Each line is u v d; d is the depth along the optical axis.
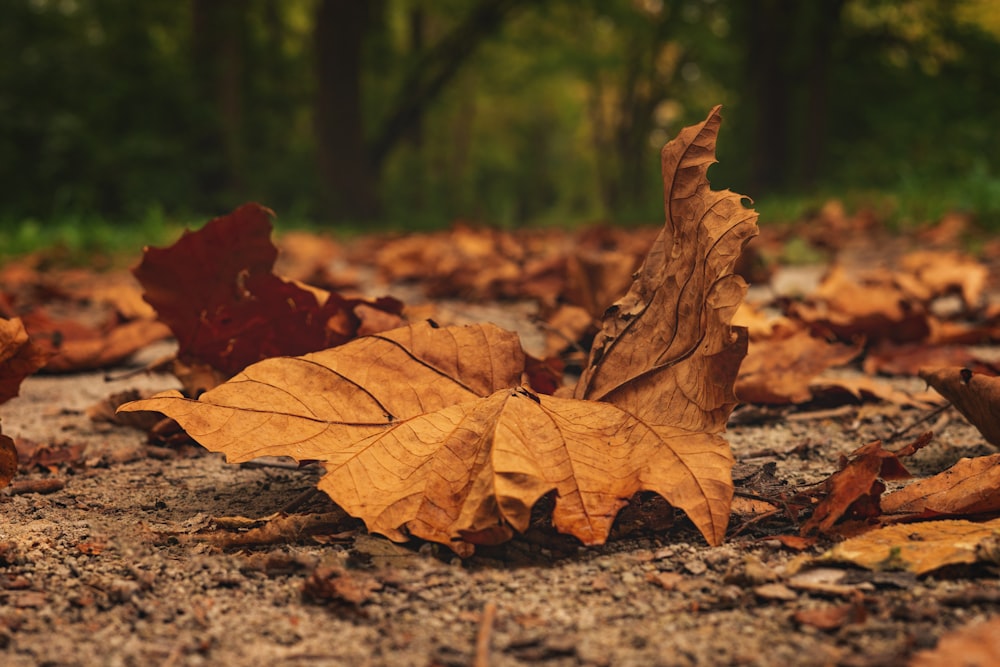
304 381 0.46
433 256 1.31
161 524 0.47
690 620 0.40
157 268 0.56
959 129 3.69
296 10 5.87
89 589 0.43
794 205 2.73
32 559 0.45
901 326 0.71
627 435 0.45
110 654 0.39
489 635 0.39
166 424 0.57
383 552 0.44
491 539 0.42
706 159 0.47
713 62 5.85
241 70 4.64
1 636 0.40
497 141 9.47
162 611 0.41
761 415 0.60
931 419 0.58
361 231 3.30
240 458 0.44
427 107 4.90
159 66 3.75
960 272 0.89
